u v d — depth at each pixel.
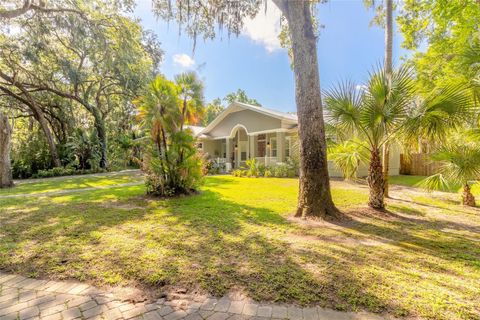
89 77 18.89
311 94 5.20
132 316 2.10
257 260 3.11
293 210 5.86
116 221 4.87
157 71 19.03
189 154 7.74
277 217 5.23
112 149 22.14
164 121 7.26
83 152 18.42
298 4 5.21
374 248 3.53
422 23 10.31
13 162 15.65
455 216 5.42
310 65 5.20
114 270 2.87
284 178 13.43
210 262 3.05
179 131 7.62
